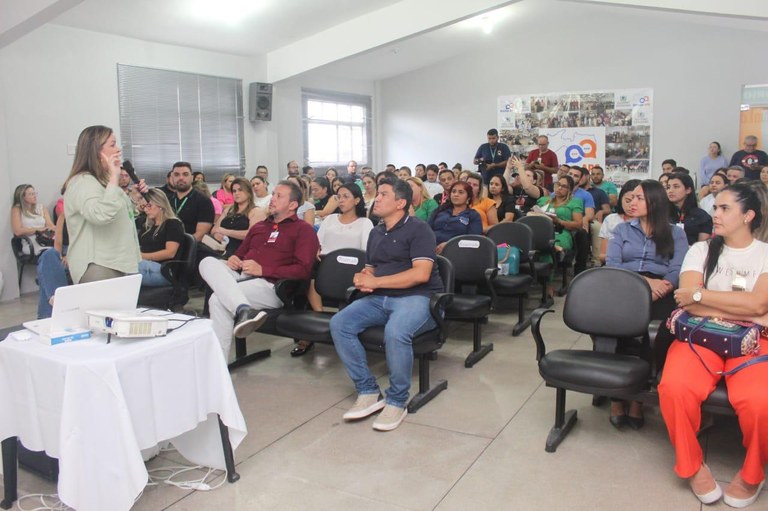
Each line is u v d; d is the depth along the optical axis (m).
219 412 2.17
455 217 4.58
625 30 9.38
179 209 4.87
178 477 2.25
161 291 3.87
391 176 3.02
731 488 2.01
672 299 2.82
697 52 8.95
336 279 3.37
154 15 6.43
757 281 2.17
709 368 2.10
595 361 2.34
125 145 7.02
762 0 5.39
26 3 4.65
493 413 2.79
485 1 6.57
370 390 2.80
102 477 1.80
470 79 10.67
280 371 3.44
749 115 8.74
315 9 6.96
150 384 1.93
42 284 2.86
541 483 2.16
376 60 10.02
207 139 7.96
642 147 9.49
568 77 9.89
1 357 1.98
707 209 6.12
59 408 1.81
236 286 3.20
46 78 6.22
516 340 4.00
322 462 2.35
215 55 7.93
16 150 6.03
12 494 2.08
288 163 9.15
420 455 2.39
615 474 2.22
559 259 5.13
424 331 2.81
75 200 2.47
